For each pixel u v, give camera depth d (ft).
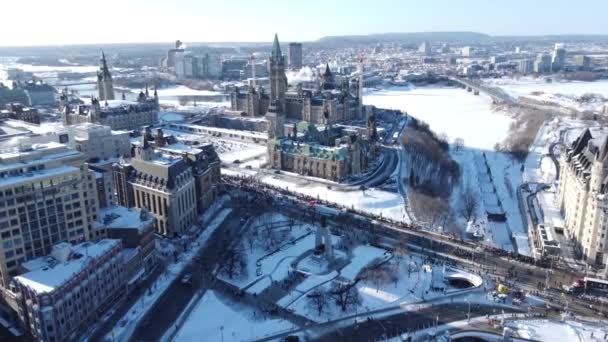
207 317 560.61
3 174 559.79
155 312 572.92
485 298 590.55
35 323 495.00
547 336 515.50
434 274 646.74
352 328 536.01
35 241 573.33
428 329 531.50
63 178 592.60
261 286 625.00
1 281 556.10
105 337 525.34
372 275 636.48
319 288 613.93
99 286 563.48
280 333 529.86
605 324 537.24
